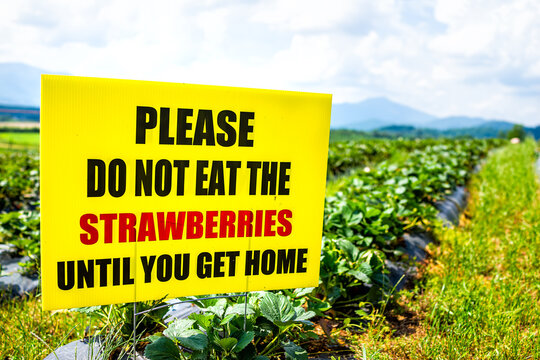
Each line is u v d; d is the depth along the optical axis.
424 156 10.07
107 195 1.94
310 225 2.33
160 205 2.04
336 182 8.39
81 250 1.94
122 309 2.50
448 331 2.83
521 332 2.96
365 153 13.34
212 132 2.06
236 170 2.14
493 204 6.90
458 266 4.15
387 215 4.20
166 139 1.99
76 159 1.87
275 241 2.28
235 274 2.24
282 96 2.14
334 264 3.06
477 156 14.07
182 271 2.13
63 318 3.22
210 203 2.12
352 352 2.59
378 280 3.15
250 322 2.32
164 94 1.95
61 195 1.87
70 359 2.23
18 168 9.83
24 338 2.78
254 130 2.13
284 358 2.38
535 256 4.41
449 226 5.70
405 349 2.65
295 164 2.23
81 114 1.84
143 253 2.05
